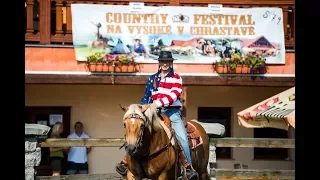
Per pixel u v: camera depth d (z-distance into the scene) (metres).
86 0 13.92
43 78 13.62
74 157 13.97
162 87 7.69
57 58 13.68
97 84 14.26
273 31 14.19
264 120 11.23
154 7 13.94
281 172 10.55
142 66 13.82
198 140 8.31
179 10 14.02
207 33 14.05
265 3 14.27
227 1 14.19
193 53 13.98
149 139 7.13
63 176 9.99
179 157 7.63
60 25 13.91
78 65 13.73
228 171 10.39
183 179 7.60
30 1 13.80
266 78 14.02
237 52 14.03
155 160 7.25
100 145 10.02
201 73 13.96
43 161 14.41
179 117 7.88
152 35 13.91
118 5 13.84
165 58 7.70
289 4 14.29
